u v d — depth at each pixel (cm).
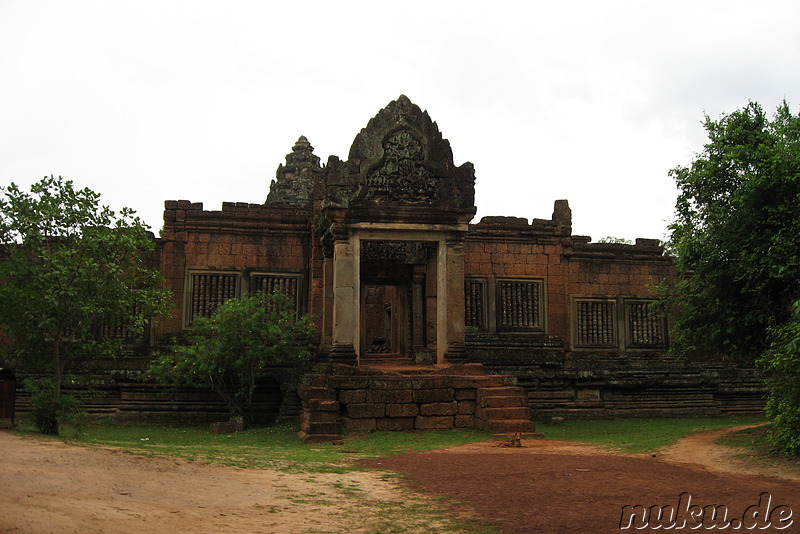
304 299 2488
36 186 1431
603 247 2742
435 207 2059
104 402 2231
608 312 2738
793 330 1243
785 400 1255
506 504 938
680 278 1880
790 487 1016
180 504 851
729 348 1747
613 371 2550
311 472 1191
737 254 1628
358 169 2047
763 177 1493
